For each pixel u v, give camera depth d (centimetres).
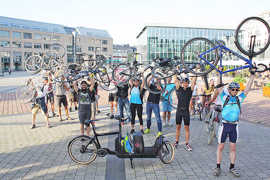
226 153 472
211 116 526
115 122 747
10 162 423
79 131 635
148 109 606
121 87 679
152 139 561
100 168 402
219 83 455
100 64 888
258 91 1606
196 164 418
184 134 610
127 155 396
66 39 6900
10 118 804
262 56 2300
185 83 480
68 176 369
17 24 6400
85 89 524
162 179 359
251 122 752
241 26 412
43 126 689
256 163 420
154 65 586
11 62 6194
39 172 383
